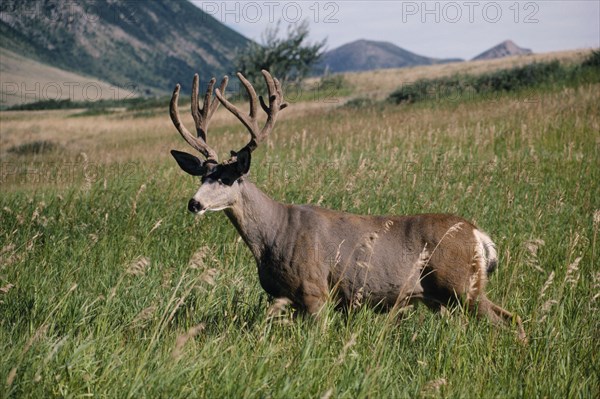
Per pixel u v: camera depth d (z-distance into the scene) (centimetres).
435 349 789
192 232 1281
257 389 628
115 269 1077
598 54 5019
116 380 647
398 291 899
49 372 646
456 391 681
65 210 1400
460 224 893
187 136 959
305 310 891
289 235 901
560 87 4391
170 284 991
